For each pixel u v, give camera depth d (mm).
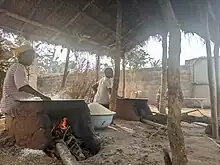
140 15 5859
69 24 5668
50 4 4824
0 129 3424
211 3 4094
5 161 2258
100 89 5262
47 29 5672
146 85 13242
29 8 4703
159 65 13695
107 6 5504
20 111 2740
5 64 5629
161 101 6562
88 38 6695
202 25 4484
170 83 1960
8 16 4789
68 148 2498
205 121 5133
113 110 5164
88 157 2537
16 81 2826
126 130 4125
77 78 8125
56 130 2633
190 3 4520
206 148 3025
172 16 2084
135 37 7230
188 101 12547
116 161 2281
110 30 6652
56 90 8812
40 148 2451
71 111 2807
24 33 5516
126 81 13227
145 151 2695
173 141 1871
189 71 13695
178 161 1832
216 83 4816
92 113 3896
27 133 2594
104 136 3459
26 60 2965
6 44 5828
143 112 5508
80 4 5129
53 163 2234
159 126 4543
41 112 2570
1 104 2977
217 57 4812
